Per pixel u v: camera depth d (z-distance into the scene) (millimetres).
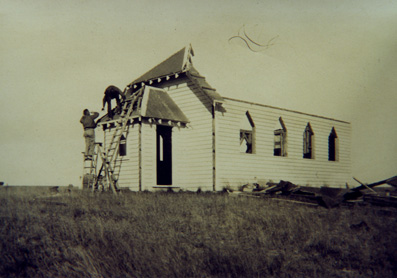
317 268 8086
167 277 7555
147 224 10711
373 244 9438
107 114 22594
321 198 14695
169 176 22828
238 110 21203
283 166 23312
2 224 10258
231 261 8023
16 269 7812
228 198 15891
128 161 20188
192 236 9953
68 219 10961
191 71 21422
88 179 19906
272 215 11914
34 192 17516
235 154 20812
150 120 20094
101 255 8273
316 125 25594
